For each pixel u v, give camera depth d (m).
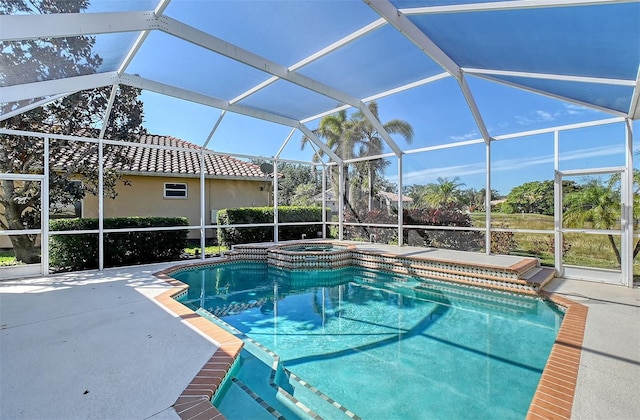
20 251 8.14
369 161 11.73
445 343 4.49
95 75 6.12
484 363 3.91
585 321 4.53
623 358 3.45
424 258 8.21
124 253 8.55
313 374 3.67
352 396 3.22
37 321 4.31
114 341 3.70
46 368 3.07
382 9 4.31
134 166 11.48
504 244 8.52
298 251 9.98
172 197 12.73
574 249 7.25
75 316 4.52
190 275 8.46
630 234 6.43
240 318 5.55
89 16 3.89
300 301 6.55
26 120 7.87
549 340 4.55
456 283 7.59
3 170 7.87
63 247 7.66
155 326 4.17
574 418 2.47
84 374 2.97
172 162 13.01
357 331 4.95
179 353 3.42
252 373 3.61
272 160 11.38
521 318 5.45
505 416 2.90
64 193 8.75
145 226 8.86
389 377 3.59
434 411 2.98
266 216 12.34
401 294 7.02
